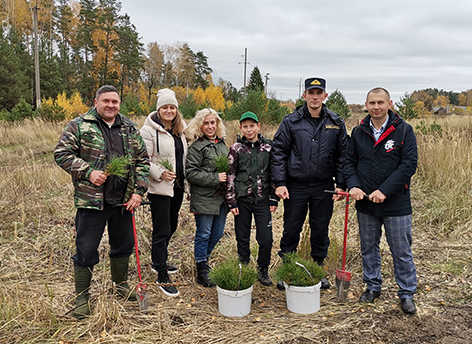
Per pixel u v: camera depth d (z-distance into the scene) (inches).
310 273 124.6
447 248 173.3
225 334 112.4
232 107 712.4
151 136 138.6
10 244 174.1
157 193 135.1
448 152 265.6
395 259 127.2
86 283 120.7
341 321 119.0
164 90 140.6
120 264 129.8
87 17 1729.8
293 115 139.8
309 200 142.2
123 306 125.3
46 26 1934.1
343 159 136.9
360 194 124.9
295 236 145.3
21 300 121.1
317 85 131.0
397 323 116.6
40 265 158.2
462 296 131.7
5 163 353.1
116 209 123.0
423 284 142.1
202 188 142.5
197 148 142.6
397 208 123.1
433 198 228.2
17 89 1095.0
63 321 115.6
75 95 1021.2
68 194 247.0
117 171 112.1
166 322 117.3
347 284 130.3
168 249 178.4
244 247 147.0
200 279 147.5
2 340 104.3
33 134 512.1
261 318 122.3
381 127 124.4
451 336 109.6
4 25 1784.0
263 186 140.4
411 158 119.6
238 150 141.2
